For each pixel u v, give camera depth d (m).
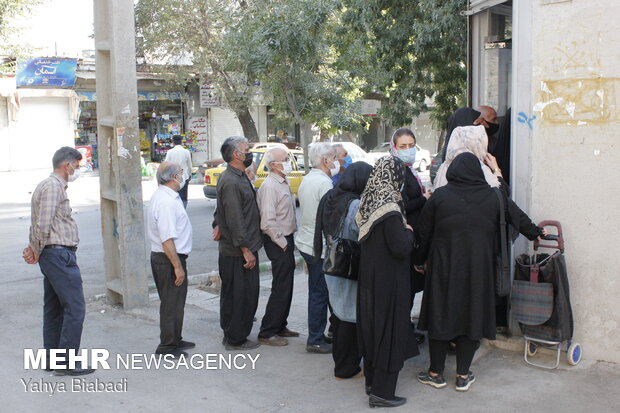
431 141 37.12
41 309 7.34
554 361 5.06
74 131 27.23
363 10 12.10
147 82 27.69
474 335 4.44
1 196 19.27
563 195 4.96
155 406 4.65
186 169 13.09
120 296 7.44
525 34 5.04
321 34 10.61
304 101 10.94
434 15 10.85
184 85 26.00
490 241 4.50
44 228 4.97
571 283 4.99
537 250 5.20
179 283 5.52
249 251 5.60
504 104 6.74
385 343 4.38
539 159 5.04
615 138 4.71
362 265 4.48
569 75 4.85
